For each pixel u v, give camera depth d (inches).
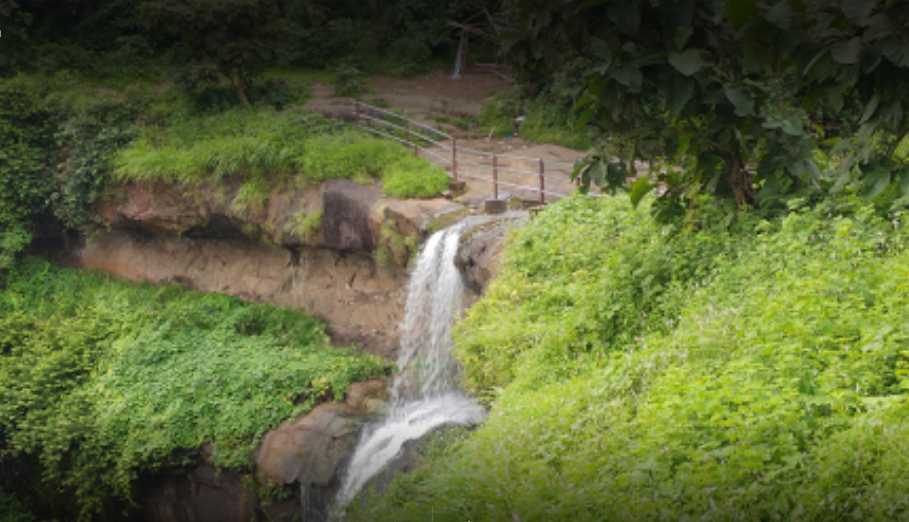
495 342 500.7
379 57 1298.0
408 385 646.5
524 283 534.0
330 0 1396.4
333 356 734.5
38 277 970.7
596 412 373.4
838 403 293.0
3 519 773.9
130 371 777.6
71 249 995.9
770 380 325.7
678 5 244.8
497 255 571.5
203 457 687.7
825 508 257.1
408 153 785.6
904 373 304.3
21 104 980.6
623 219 545.6
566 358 462.3
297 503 633.6
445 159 865.5
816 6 226.8
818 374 317.4
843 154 437.4
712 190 395.9
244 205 808.3
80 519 714.2
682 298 441.7
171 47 1322.6
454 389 596.1
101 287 932.6
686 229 477.7
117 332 842.2
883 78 232.8
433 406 592.1
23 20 1240.8
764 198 435.5
